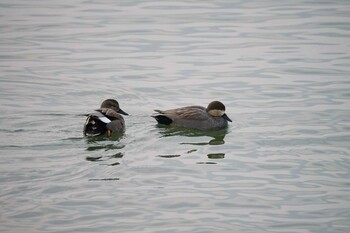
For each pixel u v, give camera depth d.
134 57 24.88
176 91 22.09
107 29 27.62
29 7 30.30
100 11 29.78
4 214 14.20
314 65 23.94
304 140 18.44
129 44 26.11
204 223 14.16
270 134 18.92
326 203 15.04
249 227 14.02
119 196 15.13
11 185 15.38
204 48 25.66
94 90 22.05
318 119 19.83
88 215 14.31
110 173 16.20
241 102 21.25
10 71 23.45
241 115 20.33
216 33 27.14
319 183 15.96
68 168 16.33
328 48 25.45
